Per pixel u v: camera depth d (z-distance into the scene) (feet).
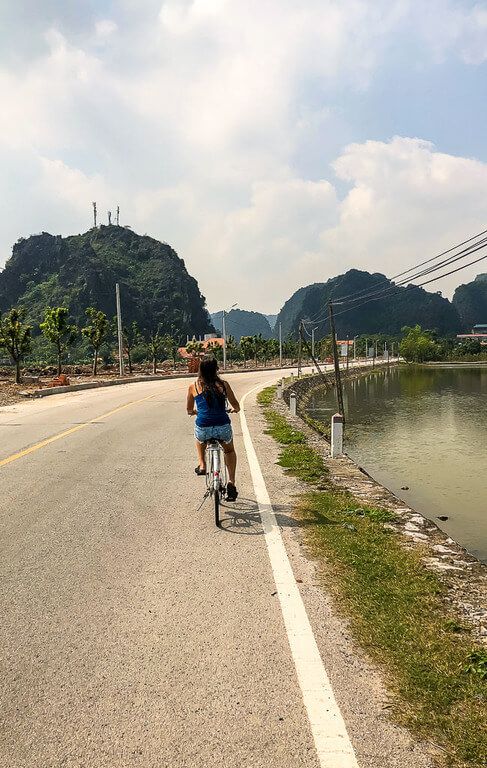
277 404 68.44
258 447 34.45
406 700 8.83
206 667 9.78
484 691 9.06
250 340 287.07
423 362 460.96
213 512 19.61
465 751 7.68
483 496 43.04
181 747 7.79
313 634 10.93
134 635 10.94
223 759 7.56
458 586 13.65
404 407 118.62
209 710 8.60
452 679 9.39
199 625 11.33
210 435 18.52
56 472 25.89
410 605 12.35
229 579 13.66
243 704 8.73
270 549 15.80
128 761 7.54
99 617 11.70
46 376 170.50
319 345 362.53
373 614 11.84
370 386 190.19
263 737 7.98
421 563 15.12
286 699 8.86
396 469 54.29
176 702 8.80
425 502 41.27
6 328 110.52
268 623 11.40
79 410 54.49
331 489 23.44
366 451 65.10
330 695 8.94
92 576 13.91
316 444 37.37
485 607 12.50
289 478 25.43
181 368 251.39
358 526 18.26
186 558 15.12
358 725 8.23
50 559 15.07
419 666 9.80
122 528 17.76
